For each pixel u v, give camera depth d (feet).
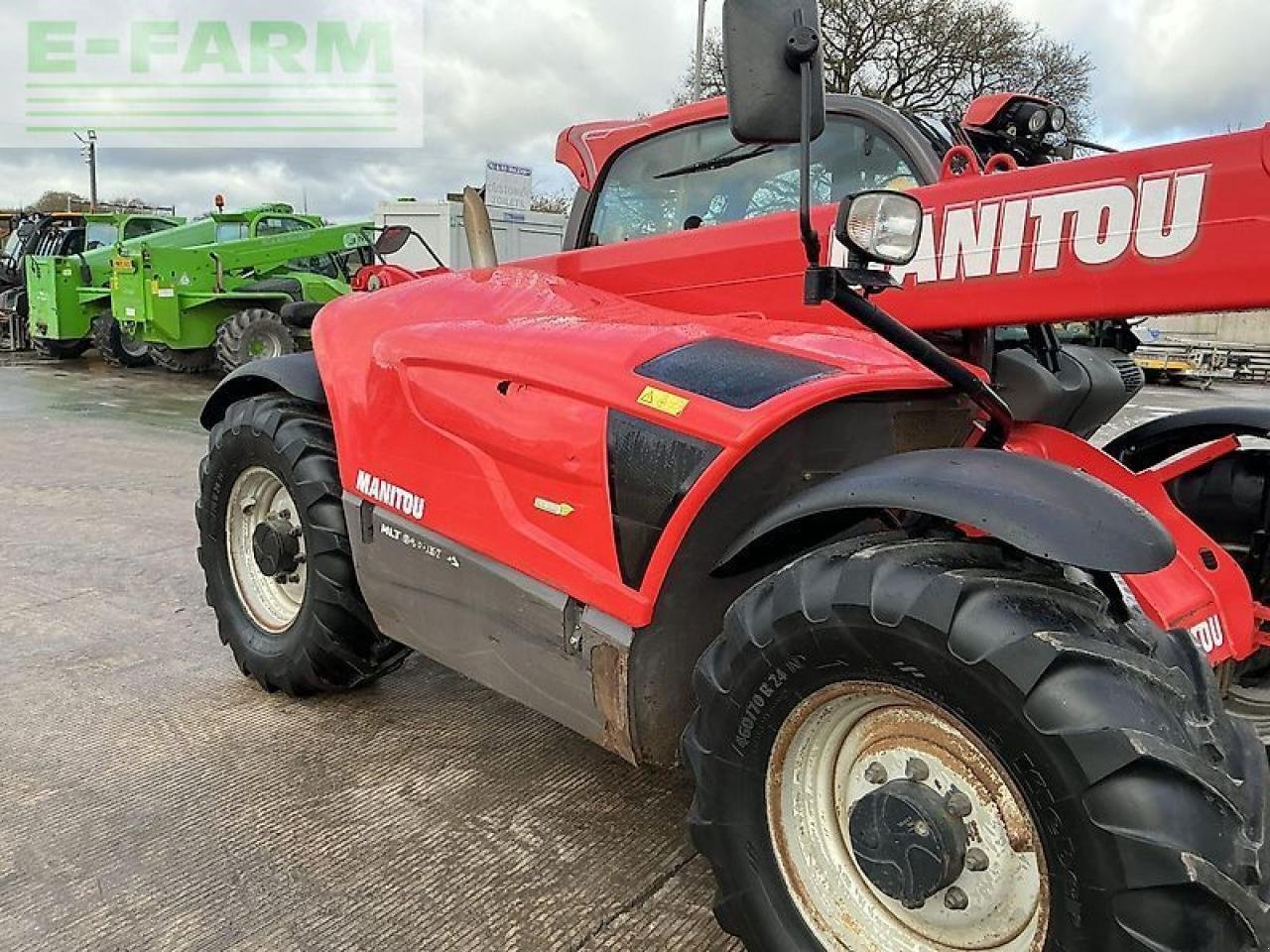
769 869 6.05
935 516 5.61
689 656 7.09
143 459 25.64
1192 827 4.60
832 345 7.20
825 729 5.94
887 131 8.48
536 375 7.50
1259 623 8.42
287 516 10.82
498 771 9.45
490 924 7.22
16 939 6.98
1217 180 6.40
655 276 9.30
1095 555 5.03
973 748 5.35
